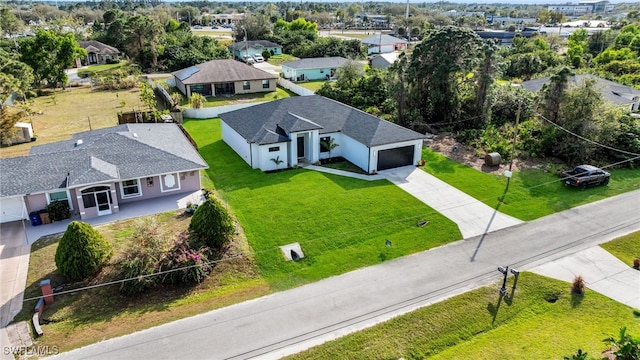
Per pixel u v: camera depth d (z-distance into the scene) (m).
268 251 22.12
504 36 124.00
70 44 61.84
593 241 23.78
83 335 16.59
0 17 114.88
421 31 136.25
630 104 45.44
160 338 16.52
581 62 74.38
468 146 37.81
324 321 17.53
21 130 38.16
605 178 30.89
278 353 15.84
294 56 94.62
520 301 18.86
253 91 60.44
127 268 19.00
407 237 23.88
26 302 18.16
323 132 34.12
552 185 30.80
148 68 77.94
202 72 57.97
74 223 19.19
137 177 26.25
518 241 23.69
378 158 32.38
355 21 186.88
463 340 16.75
